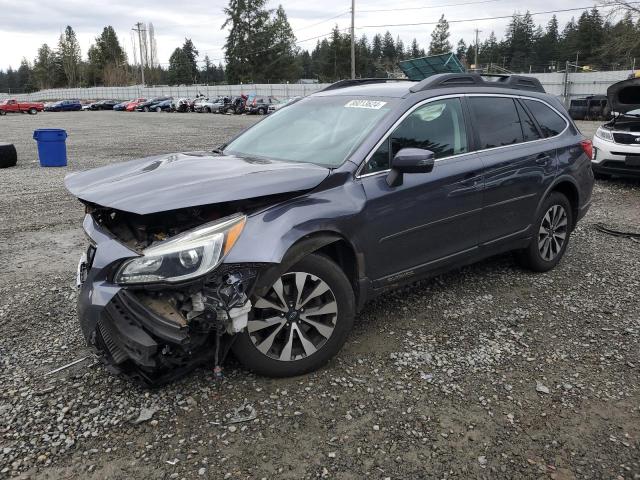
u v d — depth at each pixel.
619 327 4.10
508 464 2.64
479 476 2.56
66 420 2.91
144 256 2.75
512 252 5.36
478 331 4.00
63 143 13.05
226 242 2.81
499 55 100.50
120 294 2.81
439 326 4.07
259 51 84.50
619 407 3.10
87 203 3.15
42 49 118.56
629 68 52.59
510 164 4.54
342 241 3.42
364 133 3.72
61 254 5.84
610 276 5.20
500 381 3.35
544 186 4.91
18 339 3.82
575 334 3.98
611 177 10.79
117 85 108.12
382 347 3.73
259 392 3.16
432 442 2.79
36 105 51.88
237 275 2.86
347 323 3.41
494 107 4.64
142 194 2.86
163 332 2.76
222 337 3.06
